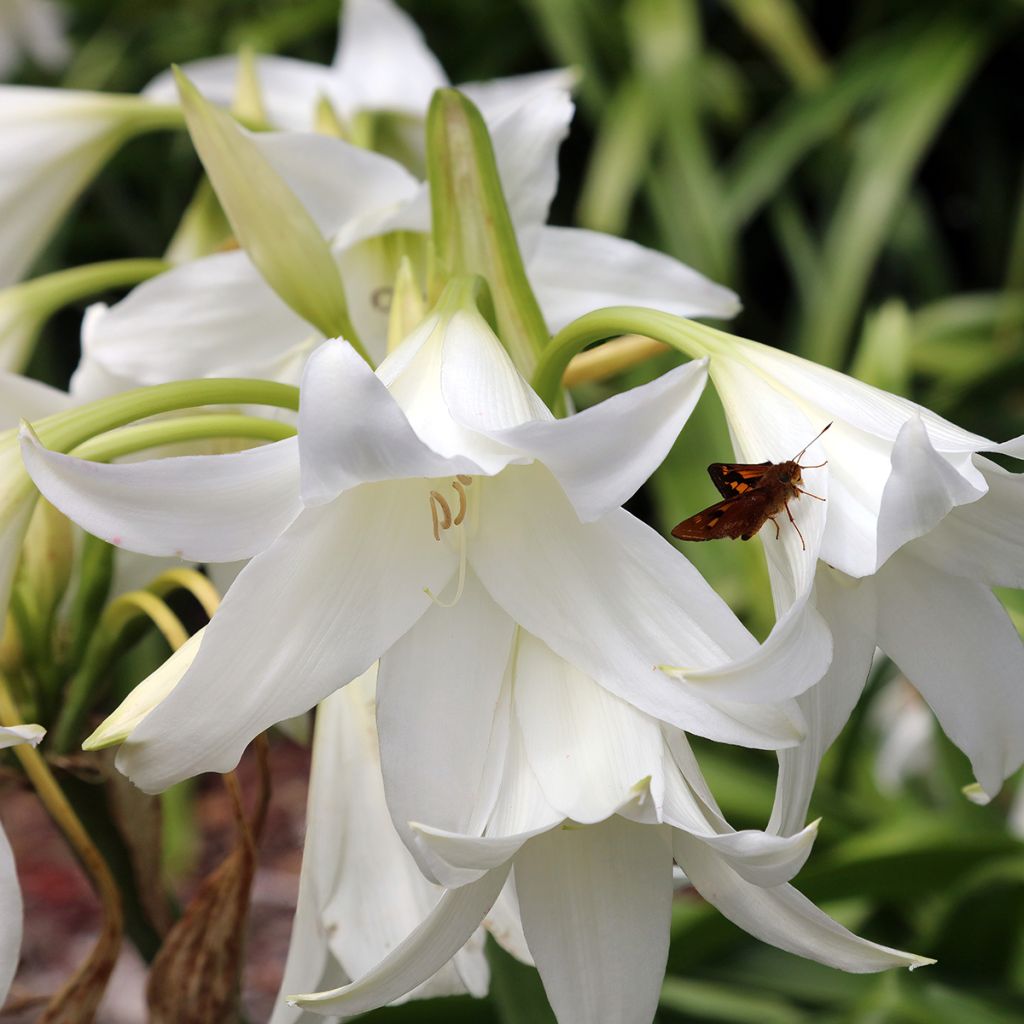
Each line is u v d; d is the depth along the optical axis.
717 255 1.61
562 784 0.68
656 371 1.45
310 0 1.97
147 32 2.11
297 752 1.90
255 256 0.75
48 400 0.76
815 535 0.67
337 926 0.72
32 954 1.51
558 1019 0.69
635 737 0.68
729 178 1.76
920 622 0.70
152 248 2.01
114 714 0.67
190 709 0.67
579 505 0.66
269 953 1.48
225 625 0.67
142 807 0.76
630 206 1.77
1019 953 0.89
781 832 0.68
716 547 1.26
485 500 0.70
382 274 0.81
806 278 1.77
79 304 2.00
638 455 0.66
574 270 0.79
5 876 0.68
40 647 0.75
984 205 2.03
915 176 2.13
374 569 0.69
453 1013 0.83
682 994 0.95
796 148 1.70
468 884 0.67
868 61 1.77
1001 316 1.54
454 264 0.73
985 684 0.70
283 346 0.79
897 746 1.28
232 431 0.72
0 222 0.82
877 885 0.88
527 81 0.92
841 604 0.70
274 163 0.78
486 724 0.69
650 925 0.69
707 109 1.90
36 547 0.75
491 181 0.73
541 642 0.69
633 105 1.68
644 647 0.68
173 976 0.74
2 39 1.88
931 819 1.02
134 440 0.71
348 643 0.68
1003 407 1.38
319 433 0.65
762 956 0.99
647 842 0.69
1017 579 0.69
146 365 0.78
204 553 0.67
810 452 0.68
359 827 0.73
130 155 1.96
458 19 2.00
